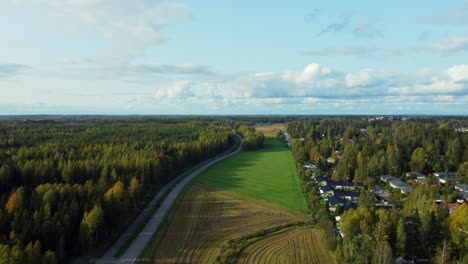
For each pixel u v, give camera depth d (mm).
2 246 54750
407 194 109000
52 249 64750
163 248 72938
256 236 79812
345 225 69500
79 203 77875
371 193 103062
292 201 109938
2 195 87500
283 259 68438
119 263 65938
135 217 91312
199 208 100875
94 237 72250
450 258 64688
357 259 62625
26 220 64875
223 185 129375
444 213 72312
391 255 61438
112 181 99375
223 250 71688
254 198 112625
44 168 101000
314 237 79438
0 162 104312
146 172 117438
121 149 137125
